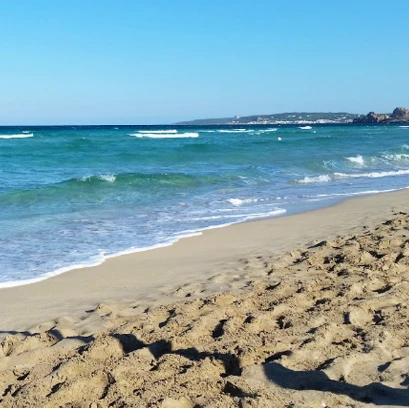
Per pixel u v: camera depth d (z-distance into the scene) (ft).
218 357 14.84
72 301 21.56
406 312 18.16
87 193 51.03
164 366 14.51
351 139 168.55
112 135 204.44
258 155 97.25
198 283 23.49
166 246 30.91
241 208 44.86
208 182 61.05
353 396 12.48
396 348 15.44
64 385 13.39
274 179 66.44
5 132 262.06
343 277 22.77
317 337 15.97
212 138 174.50
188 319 18.31
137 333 17.03
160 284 23.71
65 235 33.58
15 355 15.93
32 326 18.84
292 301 19.76
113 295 22.25
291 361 14.67
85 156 92.89
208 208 44.62
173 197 50.42
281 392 12.59
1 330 18.51
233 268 25.90
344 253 26.40
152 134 218.18
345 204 47.24
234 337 16.47
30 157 91.30
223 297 20.54
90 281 24.27
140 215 40.96
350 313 17.95
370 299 19.40
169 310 19.49
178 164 83.20
